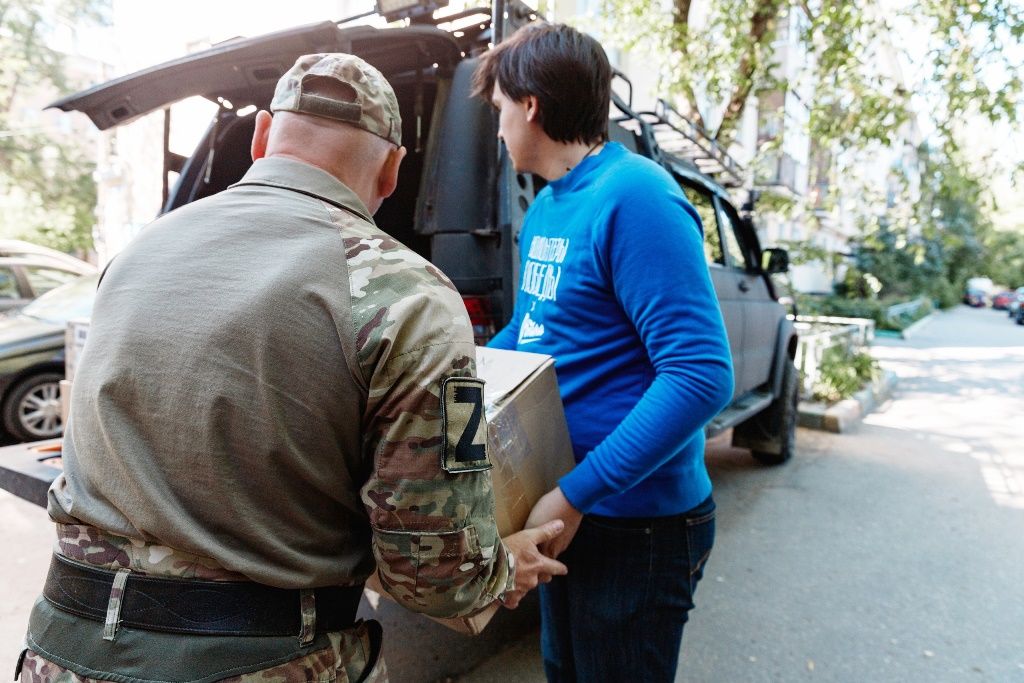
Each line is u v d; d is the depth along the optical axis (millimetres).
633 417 1164
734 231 4379
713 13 7125
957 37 6246
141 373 803
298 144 951
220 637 791
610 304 1292
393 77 2967
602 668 1377
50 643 833
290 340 793
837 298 19141
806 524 3918
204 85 2518
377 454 827
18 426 4801
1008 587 3148
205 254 841
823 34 6785
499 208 2422
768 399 4500
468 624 1112
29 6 17578
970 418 7027
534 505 1231
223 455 785
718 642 2633
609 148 1354
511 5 2518
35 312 5273
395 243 894
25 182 17484
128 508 796
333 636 878
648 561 1335
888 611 2902
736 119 7355
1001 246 40250
